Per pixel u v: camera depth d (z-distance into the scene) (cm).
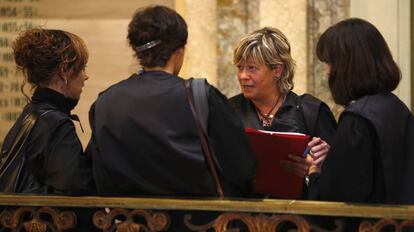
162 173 381
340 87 409
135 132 379
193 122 379
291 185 449
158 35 388
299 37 712
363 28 411
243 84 507
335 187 393
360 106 397
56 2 741
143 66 400
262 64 499
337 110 707
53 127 414
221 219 396
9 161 424
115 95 392
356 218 409
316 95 711
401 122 404
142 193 391
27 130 421
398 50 711
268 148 439
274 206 385
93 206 398
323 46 417
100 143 386
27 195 411
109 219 405
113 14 735
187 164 377
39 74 427
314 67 712
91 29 738
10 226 425
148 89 385
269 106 513
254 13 715
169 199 386
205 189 388
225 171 387
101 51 737
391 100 407
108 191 395
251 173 390
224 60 717
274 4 714
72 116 449
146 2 730
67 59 426
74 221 416
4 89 751
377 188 397
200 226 398
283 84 510
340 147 392
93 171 399
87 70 738
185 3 725
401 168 399
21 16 745
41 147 414
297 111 504
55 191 418
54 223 417
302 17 711
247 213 393
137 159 380
